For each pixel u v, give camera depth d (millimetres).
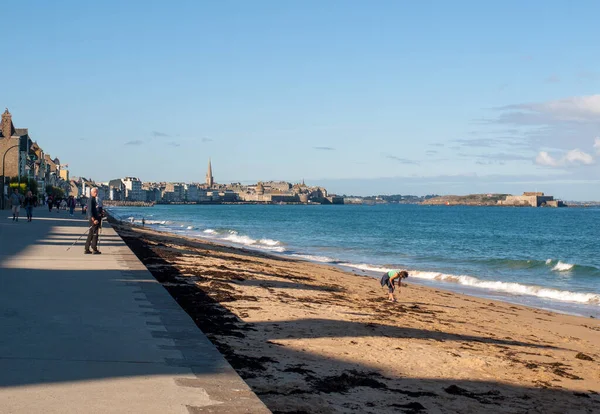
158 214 177625
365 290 21703
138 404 5082
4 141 108812
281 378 8203
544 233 87125
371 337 11844
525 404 8469
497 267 38281
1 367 6070
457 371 9898
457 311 18234
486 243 63844
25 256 18109
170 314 9148
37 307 9469
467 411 7793
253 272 23062
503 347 12789
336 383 8234
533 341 14164
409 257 44469
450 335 13484
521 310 20297
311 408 7082
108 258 18125
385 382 8672
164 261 22750
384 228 95375
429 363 10156
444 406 7867
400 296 20844
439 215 185000
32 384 5562
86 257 18297
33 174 130625
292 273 25312
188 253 29391
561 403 8742
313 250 49344
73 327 8062
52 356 6559
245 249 44125
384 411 7312
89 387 5516
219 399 5250
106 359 6500
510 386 9383
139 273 14336
